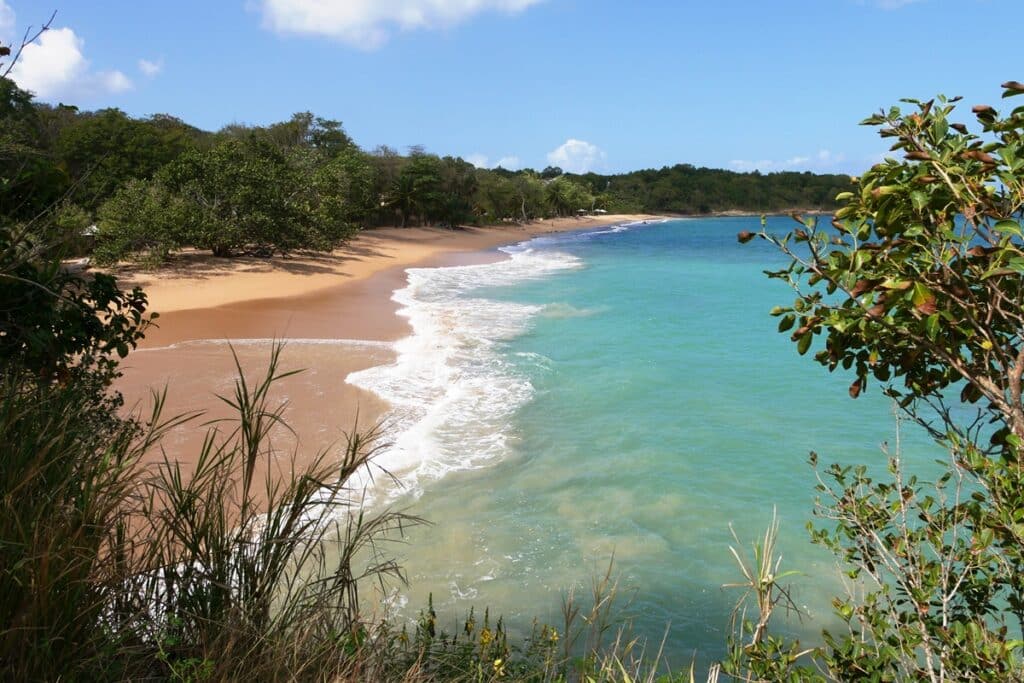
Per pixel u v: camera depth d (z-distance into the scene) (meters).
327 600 2.73
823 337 22.12
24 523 2.18
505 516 9.51
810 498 10.21
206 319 22.94
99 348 5.21
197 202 36.12
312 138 79.56
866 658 2.63
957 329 2.34
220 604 2.51
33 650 1.93
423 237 69.94
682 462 11.52
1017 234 2.11
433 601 7.39
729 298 31.22
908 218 2.46
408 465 11.12
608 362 18.52
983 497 2.65
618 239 83.06
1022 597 2.46
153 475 2.71
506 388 15.70
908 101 2.47
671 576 8.13
